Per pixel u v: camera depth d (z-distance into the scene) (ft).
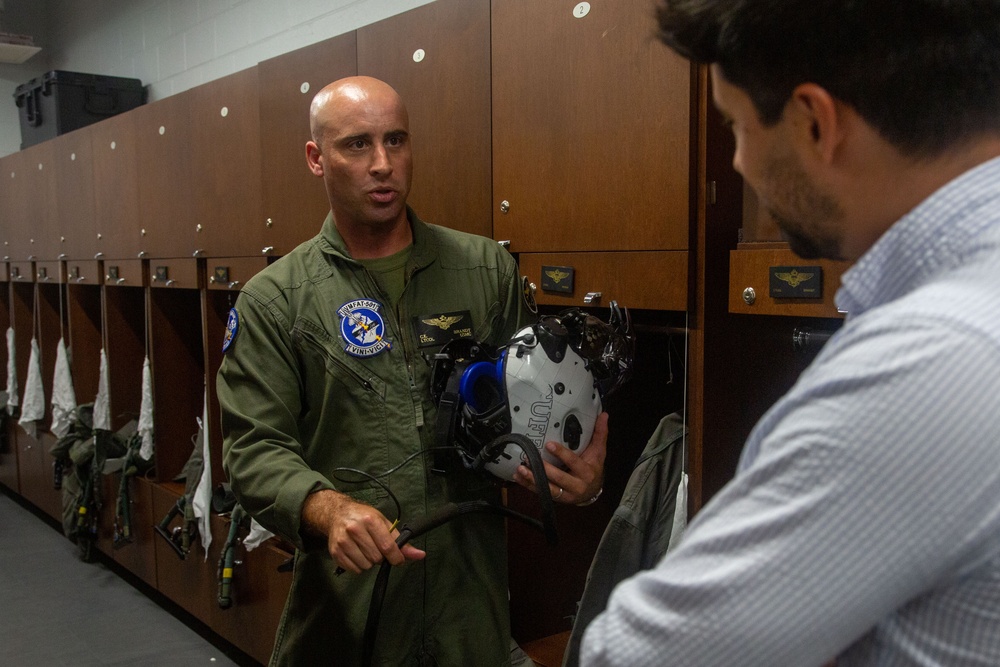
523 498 6.77
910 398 1.57
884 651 1.75
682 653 1.70
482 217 6.26
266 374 4.88
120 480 11.88
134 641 10.25
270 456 4.65
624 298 5.32
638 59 5.10
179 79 13.91
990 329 1.58
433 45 6.47
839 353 1.76
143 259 10.84
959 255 1.74
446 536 4.96
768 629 1.63
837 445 1.61
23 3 18.74
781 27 1.85
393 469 4.69
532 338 4.45
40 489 15.21
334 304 5.00
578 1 5.42
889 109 1.80
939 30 1.74
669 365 6.11
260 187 8.43
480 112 6.18
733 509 1.76
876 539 1.57
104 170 11.75
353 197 4.93
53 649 10.00
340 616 4.92
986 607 1.62
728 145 5.06
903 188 1.87
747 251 4.66
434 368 4.69
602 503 7.17
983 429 1.53
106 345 12.26
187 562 10.32
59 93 13.88
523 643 6.86
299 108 7.68
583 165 5.49
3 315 17.75
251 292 4.99
